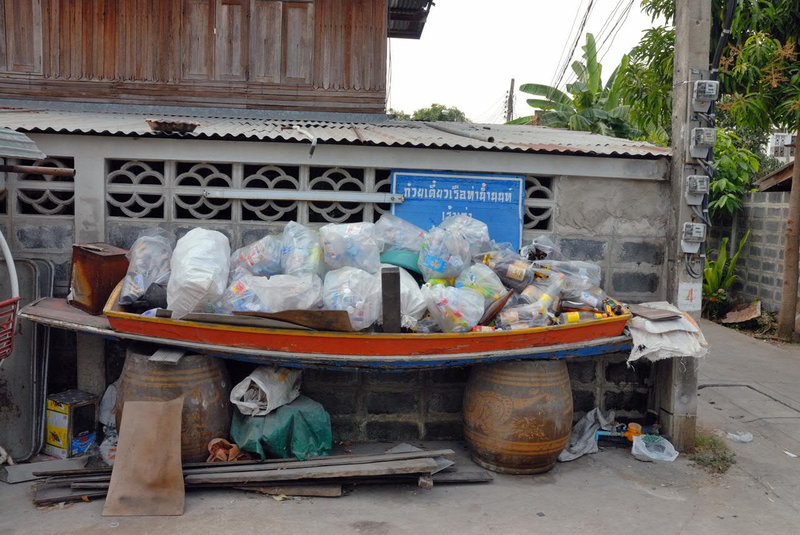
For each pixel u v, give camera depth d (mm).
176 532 3734
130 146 4844
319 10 7508
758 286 11102
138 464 4027
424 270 4734
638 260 5348
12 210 4875
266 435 4363
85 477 4230
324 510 4062
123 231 4957
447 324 4363
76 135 4785
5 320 3934
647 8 9055
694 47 5043
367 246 4594
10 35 7184
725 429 5820
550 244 5102
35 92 7250
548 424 4477
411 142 4934
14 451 4602
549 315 4516
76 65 7262
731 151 12031
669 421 5152
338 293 4262
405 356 4238
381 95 7613
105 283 4520
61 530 3723
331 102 7574
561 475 4688
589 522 4039
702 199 5098
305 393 5023
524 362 4508
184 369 4273
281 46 7484
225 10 7391
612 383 5375
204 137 4828
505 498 4301
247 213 5348
